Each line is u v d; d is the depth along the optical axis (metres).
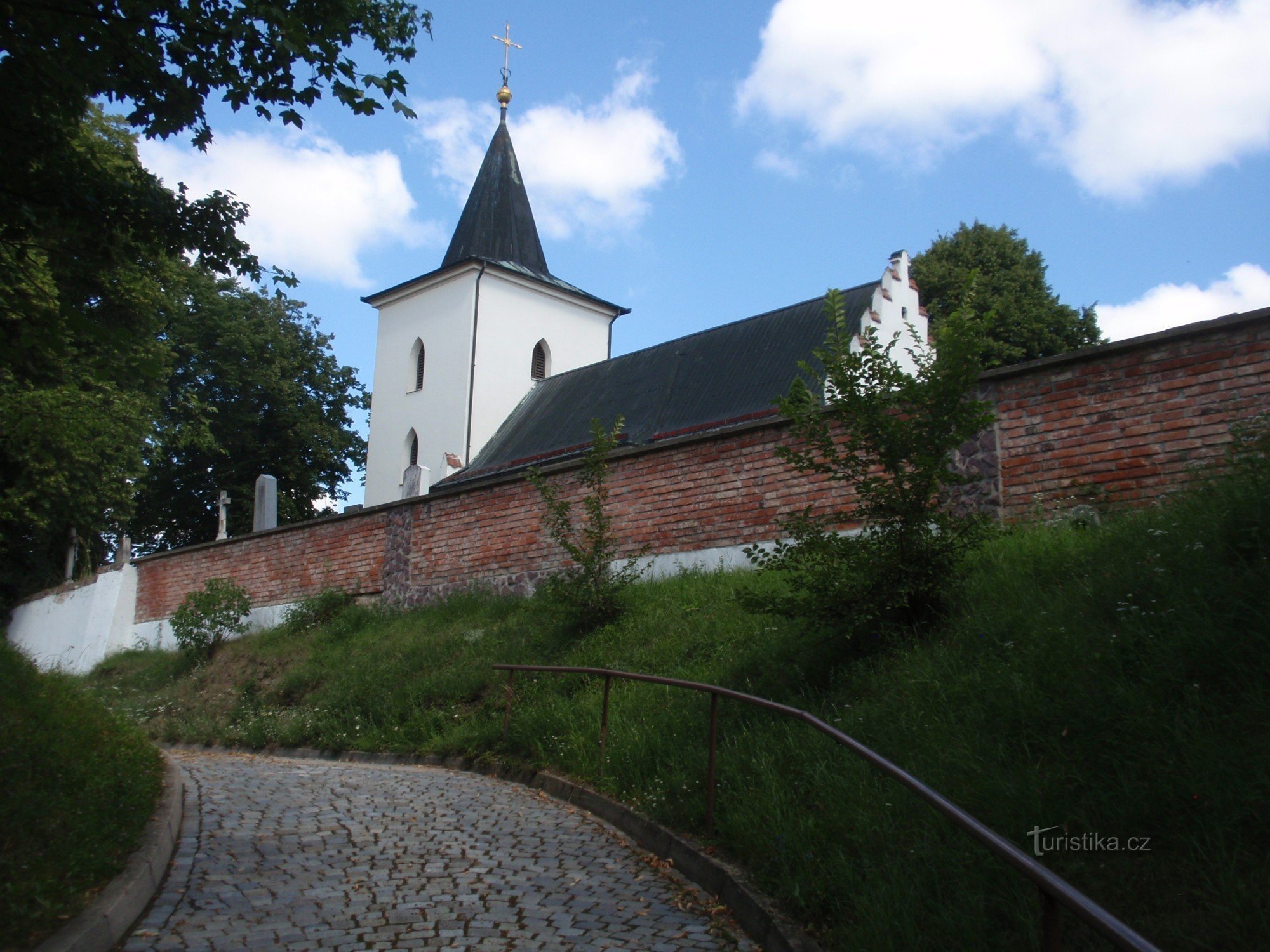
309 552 20.25
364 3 7.52
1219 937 3.63
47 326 6.69
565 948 4.77
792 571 8.98
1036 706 5.50
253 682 16.16
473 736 10.36
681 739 7.70
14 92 6.65
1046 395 9.79
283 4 7.09
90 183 7.29
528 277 39.62
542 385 37.53
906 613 7.84
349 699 13.27
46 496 27.66
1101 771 4.81
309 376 43.88
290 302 44.25
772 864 5.37
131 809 6.43
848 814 5.34
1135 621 5.80
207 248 7.82
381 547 18.62
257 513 24.02
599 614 12.07
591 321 42.22
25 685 8.47
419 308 40.59
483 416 37.91
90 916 4.69
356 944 4.78
